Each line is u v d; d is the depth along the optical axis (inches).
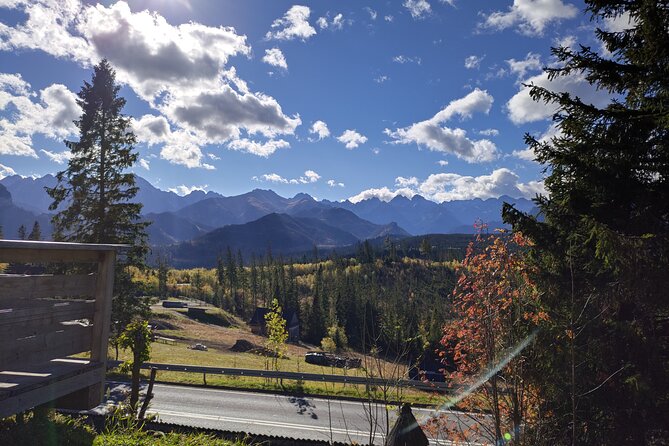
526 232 371.2
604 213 344.5
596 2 315.3
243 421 689.0
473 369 335.3
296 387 908.6
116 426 317.1
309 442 557.0
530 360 330.0
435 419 389.7
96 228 1077.1
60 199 1088.2
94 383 249.4
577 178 362.9
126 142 1120.2
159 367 981.8
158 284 4547.2
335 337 2733.8
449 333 344.8
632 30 330.0
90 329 255.1
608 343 343.3
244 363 1437.0
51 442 228.8
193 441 323.6
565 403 334.0
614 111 311.3
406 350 316.8
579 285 364.2
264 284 4972.9
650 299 317.4
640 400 318.0
